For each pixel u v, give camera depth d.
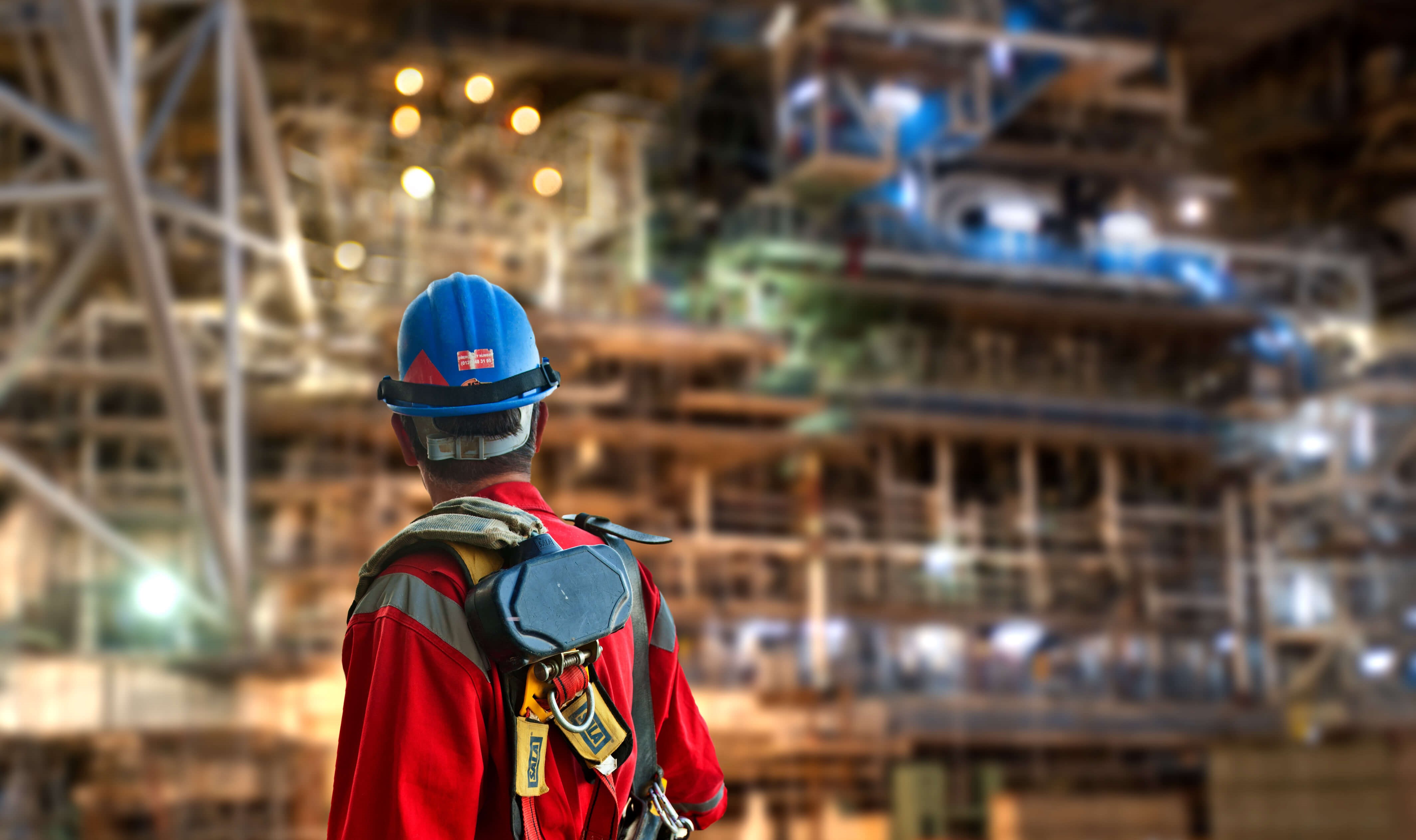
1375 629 32.97
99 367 25.20
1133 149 38.72
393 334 27.38
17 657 20.14
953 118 33.97
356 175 29.00
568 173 29.73
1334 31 41.56
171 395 17.34
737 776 25.70
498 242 28.92
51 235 25.16
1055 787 29.78
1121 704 29.47
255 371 26.69
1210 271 38.06
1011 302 34.56
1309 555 33.91
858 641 29.83
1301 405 35.62
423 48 30.22
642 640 2.02
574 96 33.47
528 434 2.05
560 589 1.78
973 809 27.94
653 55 33.53
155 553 25.56
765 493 31.89
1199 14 40.91
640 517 28.36
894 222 34.59
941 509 31.44
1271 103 43.56
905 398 31.72
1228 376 37.31
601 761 1.79
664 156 33.38
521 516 1.87
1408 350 36.72
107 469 26.84
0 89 14.72
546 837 1.77
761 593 28.89
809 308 34.09
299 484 25.69
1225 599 33.59
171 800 21.86
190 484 18.69
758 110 35.34
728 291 32.75
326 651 23.97
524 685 1.75
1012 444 33.44
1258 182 44.34
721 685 27.50
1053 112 38.34
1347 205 42.69
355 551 25.53
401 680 1.73
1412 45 41.59
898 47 33.16
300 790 21.98
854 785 26.38
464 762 1.70
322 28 30.34
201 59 22.20
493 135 29.61
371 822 1.69
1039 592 32.12
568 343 27.84
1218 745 27.12
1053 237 37.12
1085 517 33.47
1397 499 34.62
